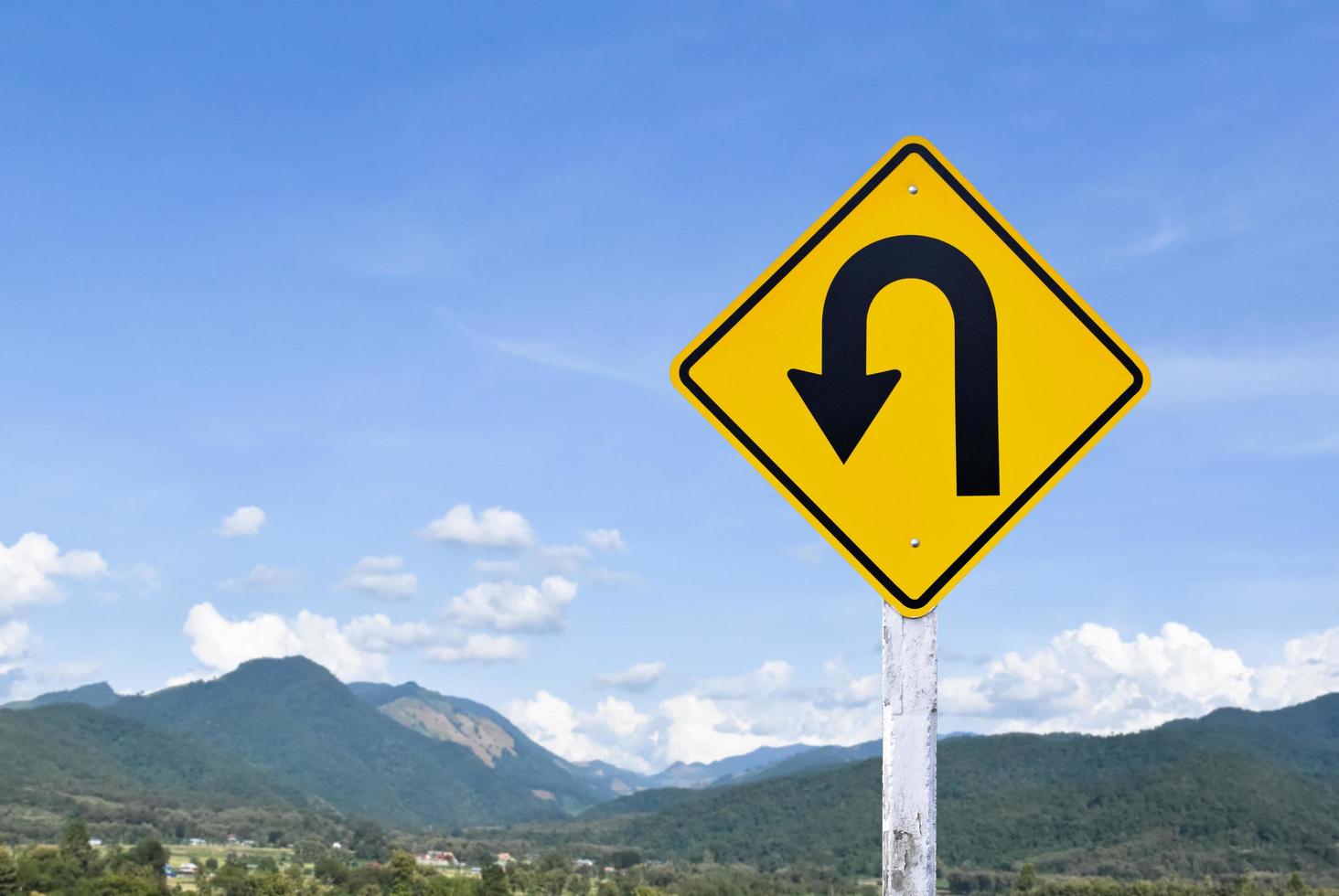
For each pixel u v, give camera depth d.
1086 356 4.90
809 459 4.91
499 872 179.75
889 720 4.62
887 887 4.46
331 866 199.38
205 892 170.62
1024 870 192.00
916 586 4.79
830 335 4.96
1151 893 185.88
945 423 4.89
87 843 172.62
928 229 4.99
